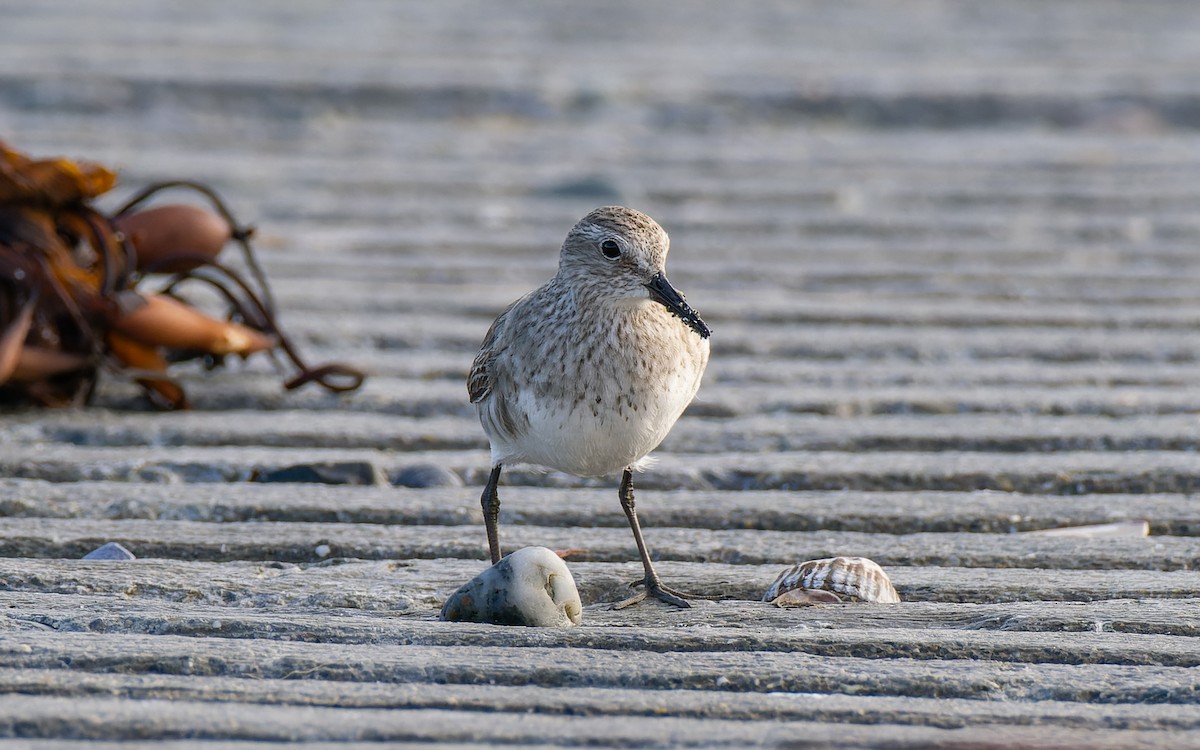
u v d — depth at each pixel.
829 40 23.78
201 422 9.97
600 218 7.37
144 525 7.98
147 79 19.14
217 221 10.85
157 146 17.69
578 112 20.00
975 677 5.85
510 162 17.70
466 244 14.66
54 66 19.48
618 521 8.38
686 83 20.45
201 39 22.00
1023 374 11.07
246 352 10.66
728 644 6.25
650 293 7.27
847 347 11.71
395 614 6.87
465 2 26.39
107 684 5.68
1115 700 5.71
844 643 6.23
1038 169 17.64
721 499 8.60
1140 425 9.88
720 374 11.12
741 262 14.23
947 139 19.48
